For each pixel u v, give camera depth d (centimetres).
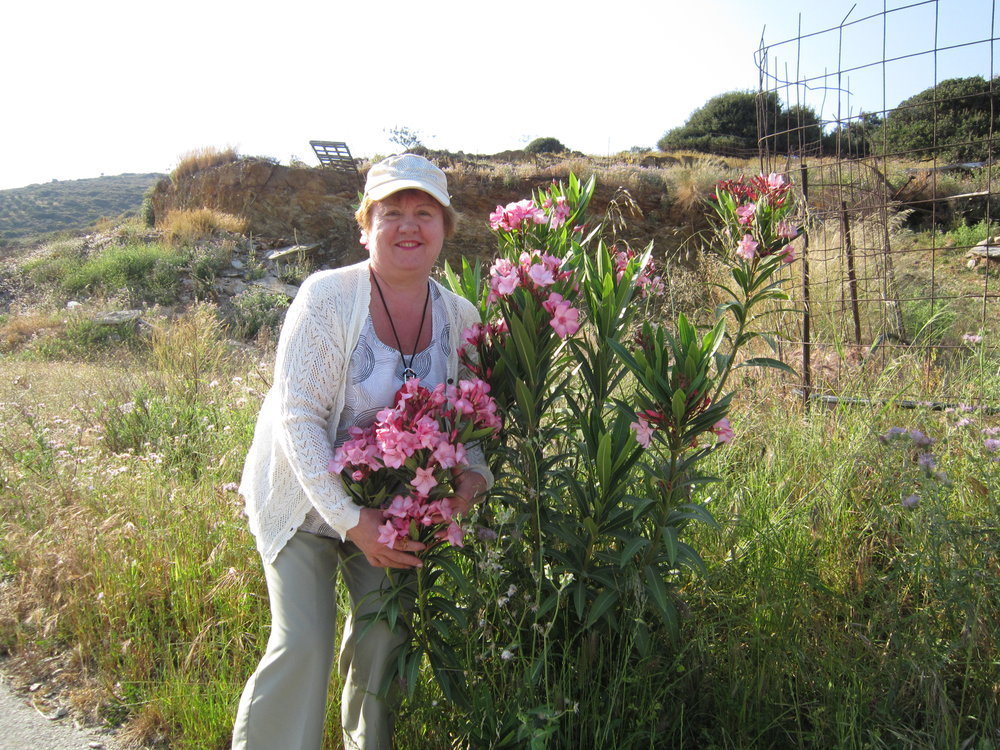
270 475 210
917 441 280
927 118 1340
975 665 226
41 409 572
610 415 246
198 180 2053
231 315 1361
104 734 253
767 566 260
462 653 231
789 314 543
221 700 251
